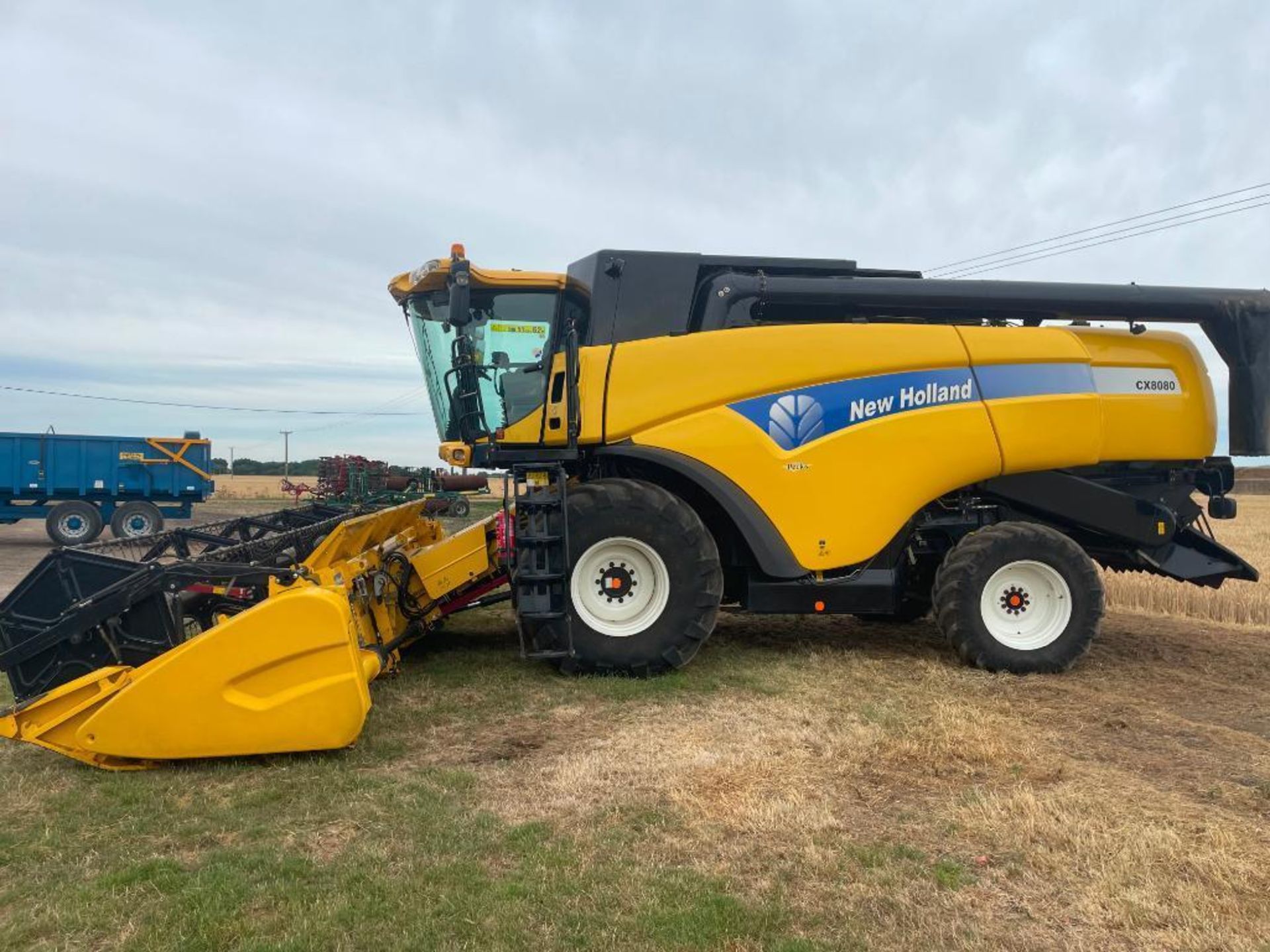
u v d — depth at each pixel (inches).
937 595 252.4
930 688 228.4
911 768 167.3
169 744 157.6
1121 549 280.7
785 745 178.9
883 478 245.3
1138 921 113.4
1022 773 165.5
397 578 235.3
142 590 163.2
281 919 110.5
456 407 261.6
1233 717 207.0
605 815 143.9
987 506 270.2
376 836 134.4
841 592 245.1
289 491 1128.8
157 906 113.1
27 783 153.3
